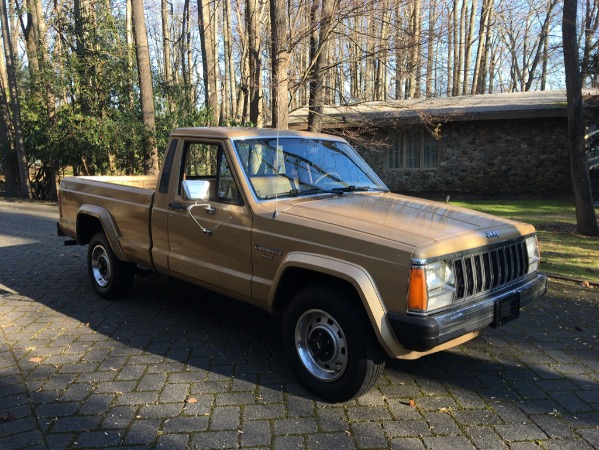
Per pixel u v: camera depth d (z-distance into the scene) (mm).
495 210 13258
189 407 3430
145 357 4242
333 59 10812
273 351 4402
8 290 6203
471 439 3086
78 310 5441
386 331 3139
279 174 4281
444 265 3186
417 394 3652
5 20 17875
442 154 16875
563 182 15867
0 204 16969
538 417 3350
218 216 4160
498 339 4707
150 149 14555
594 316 5305
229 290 4164
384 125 14422
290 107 12094
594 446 3020
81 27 15547
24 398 3531
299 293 3627
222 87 25609
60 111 15844
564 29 9781
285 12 9352
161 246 4812
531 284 3855
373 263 3201
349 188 4531
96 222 5840
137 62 14172
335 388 3436
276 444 3016
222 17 26469
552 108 14844
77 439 3051
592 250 8570
